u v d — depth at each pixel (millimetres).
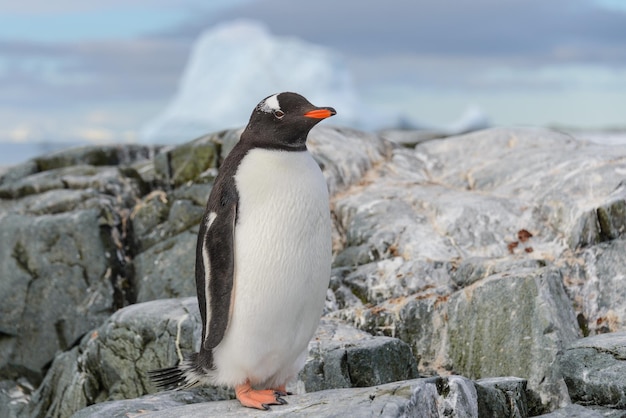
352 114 41156
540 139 9633
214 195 4711
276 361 4840
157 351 6504
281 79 41219
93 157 10906
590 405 5453
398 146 10164
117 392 6688
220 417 4582
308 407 4582
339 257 7742
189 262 8367
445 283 7070
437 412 4852
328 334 6363
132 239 8977
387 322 6770
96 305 8484
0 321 8672
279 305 4598
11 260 8773
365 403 4492
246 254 4547
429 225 7809
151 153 11375
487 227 7656
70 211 9023
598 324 6906
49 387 7480
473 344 6461
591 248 7324
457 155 9711
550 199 7754
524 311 6293
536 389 6027
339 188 8711
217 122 41125
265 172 4598
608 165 8055
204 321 4801
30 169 10828
